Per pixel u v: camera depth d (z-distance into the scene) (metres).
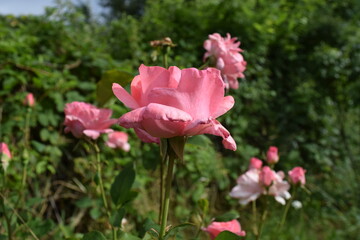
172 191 3.32
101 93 1.29
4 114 2.84
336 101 5.35
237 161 3.89
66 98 3.06
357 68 5.23
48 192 2.87
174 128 0.68
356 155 5.35
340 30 5.25
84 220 2.91
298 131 4.71
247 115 4.28
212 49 1.38
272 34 4.62
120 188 1.09
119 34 4.02
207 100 0.70
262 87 4.38
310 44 5.27
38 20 3.55
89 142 1.27
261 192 1.54
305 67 5.07
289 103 4.82
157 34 4.09
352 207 4.34
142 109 0.65
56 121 2.93
